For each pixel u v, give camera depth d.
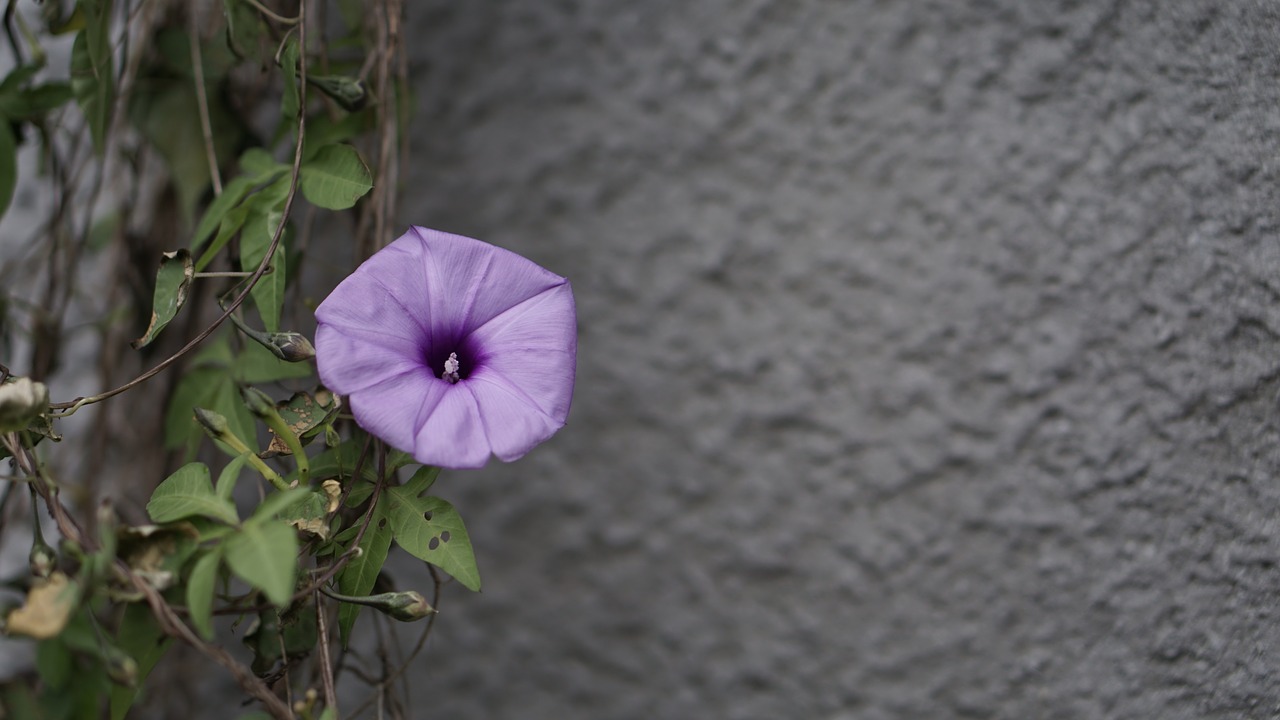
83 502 0.74
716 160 0.72
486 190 0.75
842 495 0.71
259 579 0.54
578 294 0.74
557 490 0.75
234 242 0.65
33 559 0.56
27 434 0.57
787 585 0.72
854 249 0.70
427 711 0.76
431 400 0.56
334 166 0.62
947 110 0.69
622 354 0.74
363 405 0.56
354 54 0.71
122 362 0.75
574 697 0.75
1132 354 0.66
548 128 0.74
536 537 0.75
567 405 0.57
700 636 0.73
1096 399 0.67
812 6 0.71
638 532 0.74
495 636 0.75
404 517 0.59
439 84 0.75
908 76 0.69
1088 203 0.67
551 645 0.75
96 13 0.64
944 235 0.69
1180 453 0.65
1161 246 0.66
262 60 0.66
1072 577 0.67
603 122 0.73
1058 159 0.67
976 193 0.69
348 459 0.60
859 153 0.70
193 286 0.74
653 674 0.74
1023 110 0.68
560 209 0.74
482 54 0.74
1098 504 0.66
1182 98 0.65
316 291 0.74
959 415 0.69
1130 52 0.66
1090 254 0.67
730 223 0.72
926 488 0.69
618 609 0.74
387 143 0.67
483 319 0.58
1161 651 0.65
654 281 0.73
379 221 0.66
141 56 0.69
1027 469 0.68
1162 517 0.65
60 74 0.75
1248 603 0.63
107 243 0.74
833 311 0.71
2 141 0.66
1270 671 0.63
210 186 0.72
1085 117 0.67
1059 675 0.67
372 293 0.57
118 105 0.70
